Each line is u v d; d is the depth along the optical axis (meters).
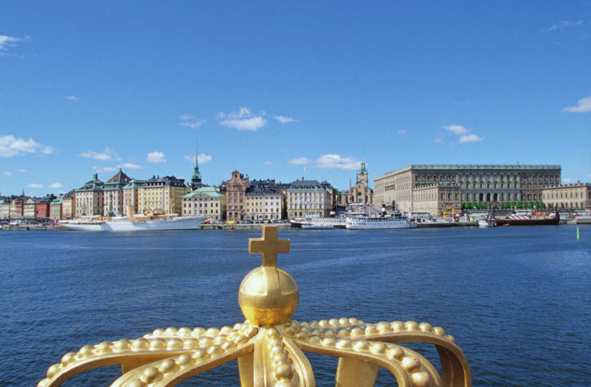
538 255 79.62
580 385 24.17
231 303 42.25
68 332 33.84
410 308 39.88
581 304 40.53
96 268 67.81
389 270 62.84
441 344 5.54
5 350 30.12
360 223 198.50
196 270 64.31
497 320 35.69
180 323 35.94
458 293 45.78
